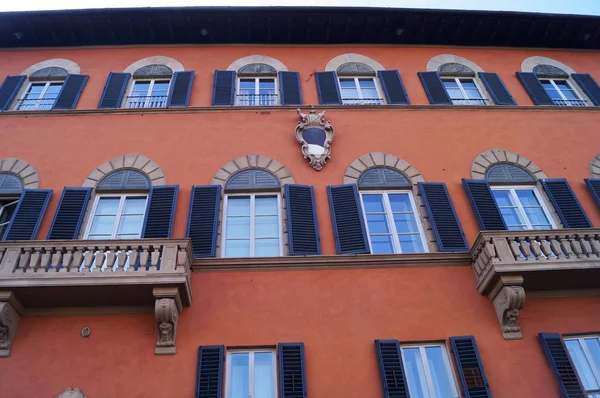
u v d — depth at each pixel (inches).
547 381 386.3
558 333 410.9
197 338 398.9
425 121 592.7
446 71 671.8
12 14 636.1
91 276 387.9
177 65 653.9
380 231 491.2
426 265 453.7
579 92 670.5
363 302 426.6
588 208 519.2
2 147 536.1
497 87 646.5
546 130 596.4
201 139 554.6
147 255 406.6
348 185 513.3
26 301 399.5
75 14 644.1
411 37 701.3
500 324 417.1
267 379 385.4
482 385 378.0
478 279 441.1
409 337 408.2
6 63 647.1
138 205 501.4
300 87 628.1
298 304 422.6
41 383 372.8
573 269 414.3
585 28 710.5
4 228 487.2
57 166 522.3
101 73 639.8
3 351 383.2
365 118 590.6
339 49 692.1
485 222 489.7
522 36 714.8
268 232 484.1
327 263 446.9
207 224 472.1
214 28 672.4
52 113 573.6
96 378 376.5
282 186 515.2
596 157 571.2
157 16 656.4
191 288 424.8
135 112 580.1
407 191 524.1
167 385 373.4
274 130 568.7
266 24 672.4
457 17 686.5
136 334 398.9
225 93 611.5
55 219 467.8
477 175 540.1
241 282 433.1
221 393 368.8
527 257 420.2
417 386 387.2
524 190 537.6
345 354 395.2
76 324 402.9
